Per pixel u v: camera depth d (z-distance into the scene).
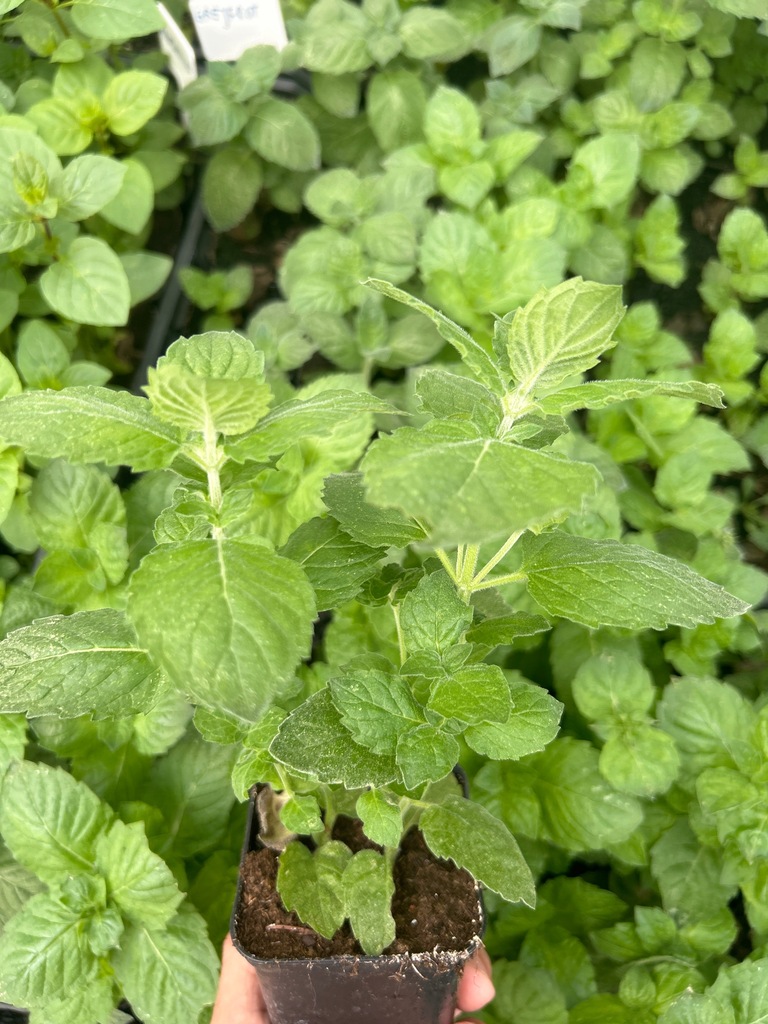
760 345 0.56
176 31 0.54
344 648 0.39
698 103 0.60
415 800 0.24
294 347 0.47
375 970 0.24
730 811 0.35
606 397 0.18
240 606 0.17
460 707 0.20
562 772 0.37
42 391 0.19
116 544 0.37
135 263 0.47
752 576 0.42
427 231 0.47
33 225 0.40
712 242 0.63
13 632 0.21
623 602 0.21
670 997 0.35
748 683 0.45
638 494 0.47
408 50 0.53
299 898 0.24
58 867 0.34
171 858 0.37
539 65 0.60
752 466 0.56
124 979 0.33
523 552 0.23
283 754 0.20
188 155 0.60
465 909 0.25
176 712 0.36
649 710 0.42
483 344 0.46
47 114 0.47
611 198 0.51
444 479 0.15
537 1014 0.35
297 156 0.53
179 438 0.19
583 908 0.40
